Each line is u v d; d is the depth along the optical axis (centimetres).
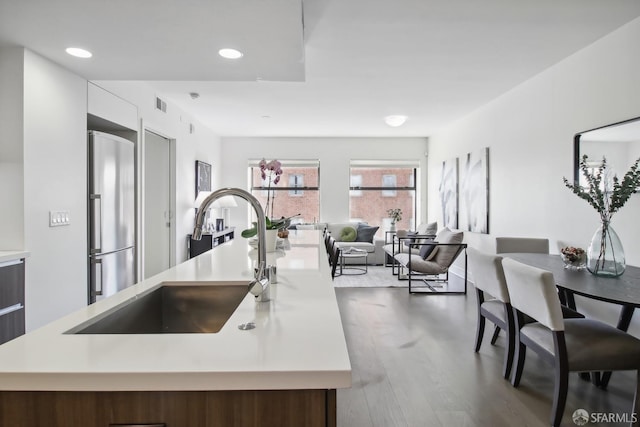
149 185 521
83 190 310
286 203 784
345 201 776
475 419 202
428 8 259
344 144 775
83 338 89
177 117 525
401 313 399
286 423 73
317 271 180
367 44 318
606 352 190
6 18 208
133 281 390
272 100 495
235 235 771
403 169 791
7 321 234
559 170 359
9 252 243
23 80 249
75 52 256
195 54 259
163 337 90
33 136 258
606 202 261
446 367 266
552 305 190
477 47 325
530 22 279
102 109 342
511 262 223
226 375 71
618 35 289
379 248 717
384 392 231
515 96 436
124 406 73
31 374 71
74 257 299
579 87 331
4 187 250
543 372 259
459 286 532
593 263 244
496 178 481
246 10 199
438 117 586
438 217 706
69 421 73
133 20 210
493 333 323
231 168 770
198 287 156
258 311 111
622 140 283
